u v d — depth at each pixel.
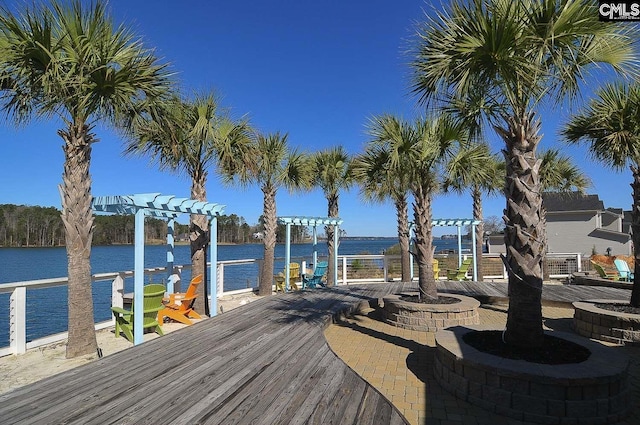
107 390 3.35
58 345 5.71
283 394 3.29
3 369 4.70
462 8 3.52
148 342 4.93
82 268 5.20
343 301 8.26
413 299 7.29
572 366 3.32
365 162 8.52
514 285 3.86
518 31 3.38
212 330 5.59
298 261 14.77
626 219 30.05
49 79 4.52
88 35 4.69
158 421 2.79
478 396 3.44
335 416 2.89
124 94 4.92
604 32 3.42
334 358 4.28
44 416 2.86
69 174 5.09
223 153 7.95
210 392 3.32
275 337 5.20
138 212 5.71
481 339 4.18
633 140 6.07
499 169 12.68
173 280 8.52
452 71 3.83
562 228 26.89
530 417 3.16
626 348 5.47
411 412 3.34
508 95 3.83
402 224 12.48
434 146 6.85
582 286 10.41
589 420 3.10
